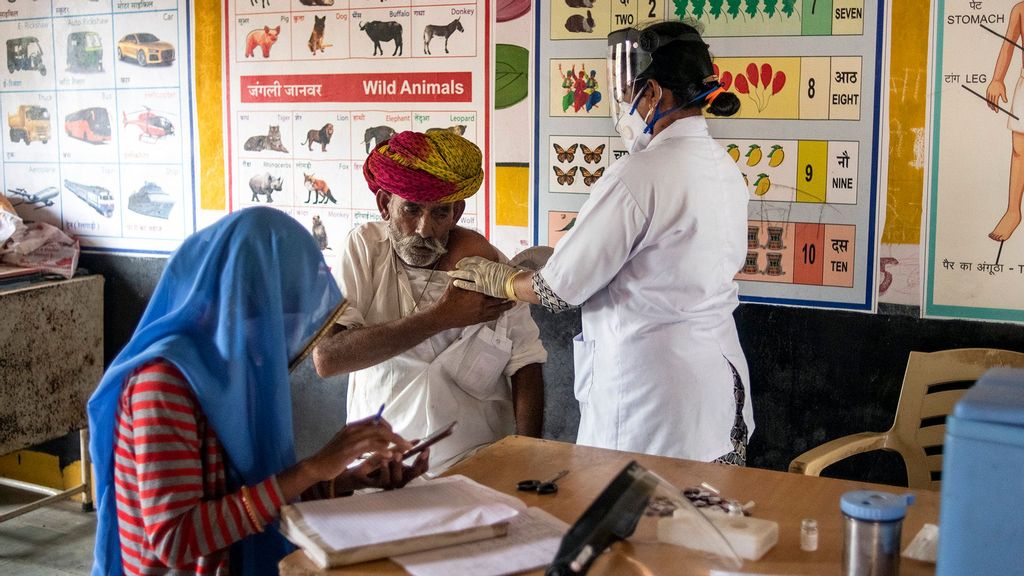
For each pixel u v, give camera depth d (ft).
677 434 6.73
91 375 10.85
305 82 9.68
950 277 7.80
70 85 10.69
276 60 9.75
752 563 4.41
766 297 8.41
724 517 4.75
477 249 7.34
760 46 8.06
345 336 6.74
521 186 9.03
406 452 5.51
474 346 7.13
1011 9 7.34
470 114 9.11
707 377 6.77
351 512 4.73
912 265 7.89
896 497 4.27
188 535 4.58
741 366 7.13
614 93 6.77
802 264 8.23
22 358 10.03
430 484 5.20
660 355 6.69
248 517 4.71
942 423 7.68
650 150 6.54
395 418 7.12
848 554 4.19
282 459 5.13
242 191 10.12
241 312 4.88
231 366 4.84
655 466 5.77
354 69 9.46
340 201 9.74
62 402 10.56
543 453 6.01
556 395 9.32
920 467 7.61
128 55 10.37
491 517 4.66
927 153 7.73
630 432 6.82
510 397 7.54
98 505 5.08
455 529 4.54
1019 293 7.61
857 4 7.75
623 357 6.78
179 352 4.73
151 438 4.59
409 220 6.89
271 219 5.00
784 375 8.46
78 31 10.55
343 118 9.59
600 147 8.69
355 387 7.38
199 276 4.92
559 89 8.74
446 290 6.91
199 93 10.12
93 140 10.69
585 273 6.44
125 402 4.75
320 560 4.33
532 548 4.54
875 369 8.14
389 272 7.20
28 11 10.74
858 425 8.27
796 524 4.88
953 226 7.73
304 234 5.14
